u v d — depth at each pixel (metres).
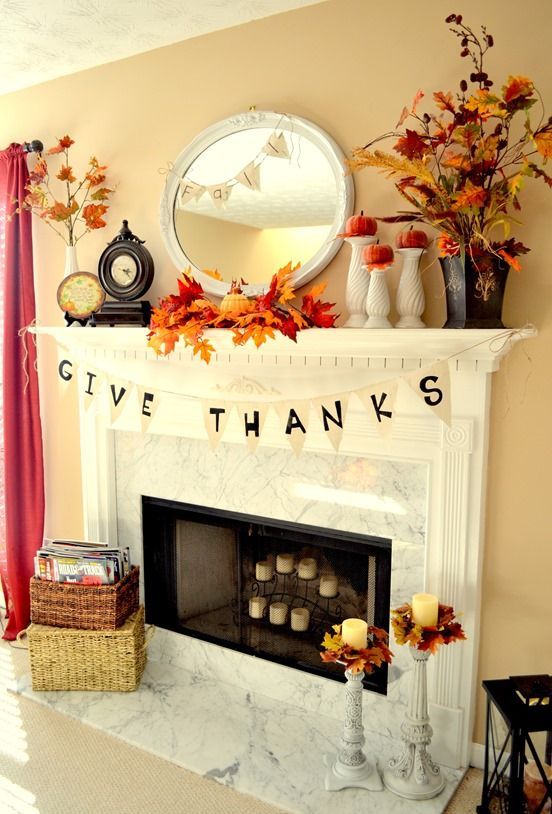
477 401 1.93
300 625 2.43
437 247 1.98
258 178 2.23
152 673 2.66
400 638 1.90
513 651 2.02
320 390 2.17
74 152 2.71
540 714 1.73
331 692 2.36
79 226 2.73
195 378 2.42
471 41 1.87
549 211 1.82
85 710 2.40
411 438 2.05
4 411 2.89
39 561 2.52
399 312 1.99
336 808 1.92
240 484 2.46
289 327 1.89
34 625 2.55
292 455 2.33
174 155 2.46
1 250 2.94
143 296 2.58
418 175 1.74
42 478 2.95
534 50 1.80
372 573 2.27
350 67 2.07
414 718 1.97
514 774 1.74
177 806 1.95
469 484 1.97
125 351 2.55
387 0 1.99
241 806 1.95
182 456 2.59
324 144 2.10
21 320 2.87
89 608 2.48
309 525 2.35
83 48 2.44
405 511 2.14
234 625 2.58
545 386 1.88
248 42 2.25
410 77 1.98
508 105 1.61
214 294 2.36
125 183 2.59
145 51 2.47
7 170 2.83
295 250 2.19
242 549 2.53
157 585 2.75
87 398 2.48
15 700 2.48
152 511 2.74
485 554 2.03
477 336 1.74
